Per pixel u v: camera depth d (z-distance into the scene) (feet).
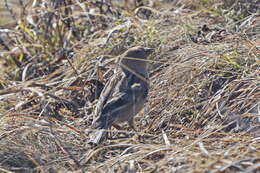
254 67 38.29
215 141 33.27
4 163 33.71
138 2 52.49
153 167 30.14
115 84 37.73
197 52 40.52
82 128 37.50
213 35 43.60
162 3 51.75
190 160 29.43
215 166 27.96
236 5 46.44
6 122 37.27
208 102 36.45
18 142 34.88
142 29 45.88
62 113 40.52
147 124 38.40
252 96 34.88
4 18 57.82
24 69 45.24
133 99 37.35
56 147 34.78
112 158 32.76
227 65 39.09
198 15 47.85
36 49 50.16
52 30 50.72
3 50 51.03
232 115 34.99
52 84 42.73
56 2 50.39
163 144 33.83
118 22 48.24
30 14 52.31
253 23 43.29
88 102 41.11
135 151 34.12
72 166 32.89
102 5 50.85
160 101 38.73
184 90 38.40
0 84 46.19
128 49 40.47
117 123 38.58
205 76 38.83
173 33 44.73
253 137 32.22
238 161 27.89
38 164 32.76
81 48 48.42
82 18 51.47
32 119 36.58
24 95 42.24
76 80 42.57
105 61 43.24
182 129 35.76
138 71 38.93
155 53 43.11
